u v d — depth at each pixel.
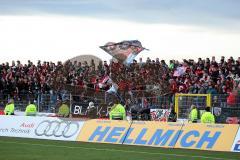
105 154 19.17
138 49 34.25
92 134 24.42
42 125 26.28
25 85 37.34
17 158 17.66
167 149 21.25
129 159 17.72
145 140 22.84
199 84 31.28
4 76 38.94
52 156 18.38
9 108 29.61
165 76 34.12
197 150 20.97
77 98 33.28
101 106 31.98
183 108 29.44
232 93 27.92
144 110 30.20
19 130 27.03
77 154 19.11
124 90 33.69
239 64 32.22
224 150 20.78
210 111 27.11
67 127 25.34
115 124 24.06
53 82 36.69
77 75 37.12
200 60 33.94
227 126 21.20
